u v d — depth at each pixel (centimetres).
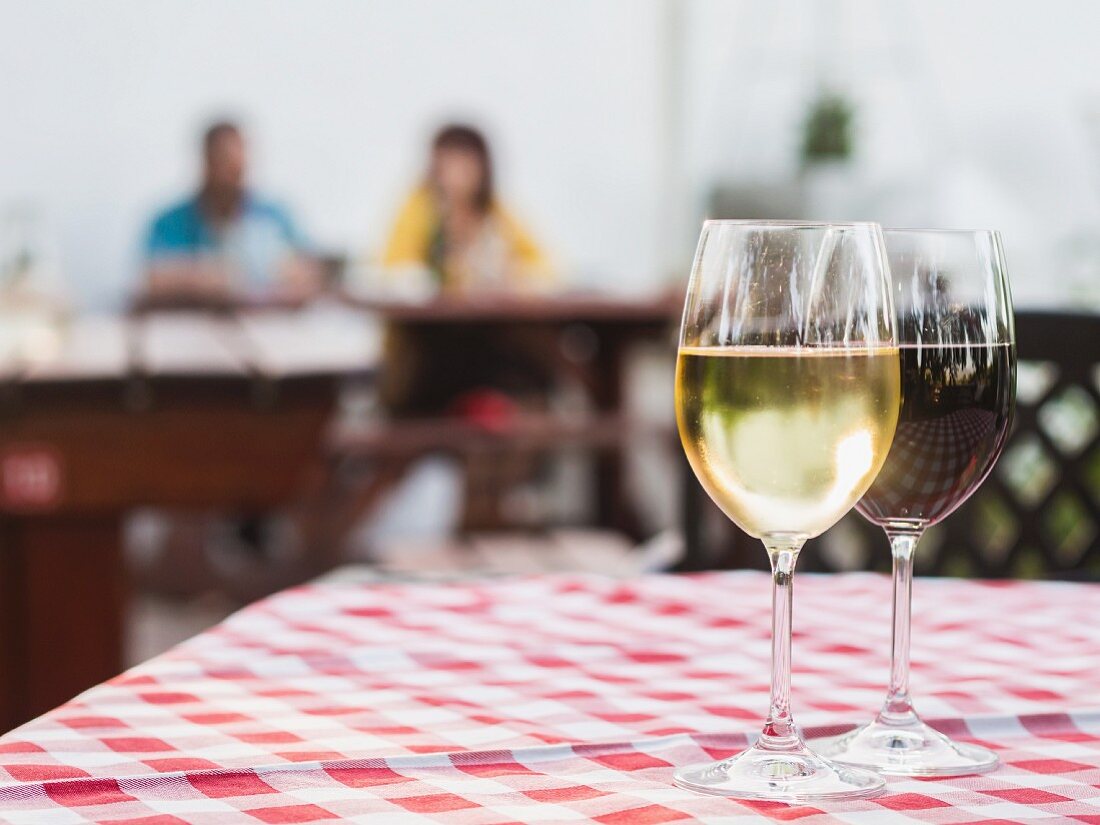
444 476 504
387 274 527
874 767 57
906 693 63
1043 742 62
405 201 557
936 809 52
